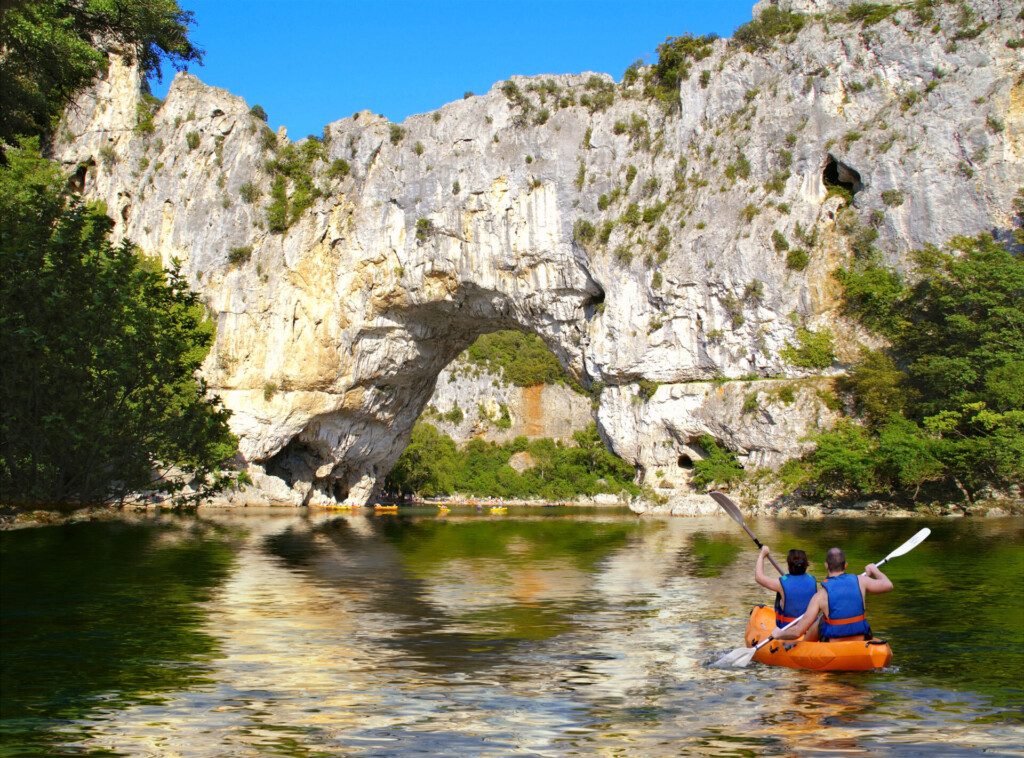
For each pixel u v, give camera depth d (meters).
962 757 9.66
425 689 12.34
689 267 66.31
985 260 54.41
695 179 68.31
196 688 12.27
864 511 54.47
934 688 12.43
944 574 23.86
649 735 10.41
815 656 13.38
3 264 26.34
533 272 73.12
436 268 75.25
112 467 28.81
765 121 66.38
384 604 19.53
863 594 14.04
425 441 124.12
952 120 60.31
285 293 79.00
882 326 59.75
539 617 17.97
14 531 29.73
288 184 79.94
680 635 16.11
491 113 74.38
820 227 63.19
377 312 78.69
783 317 62.91
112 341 27.38
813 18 67.19
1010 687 12.45
